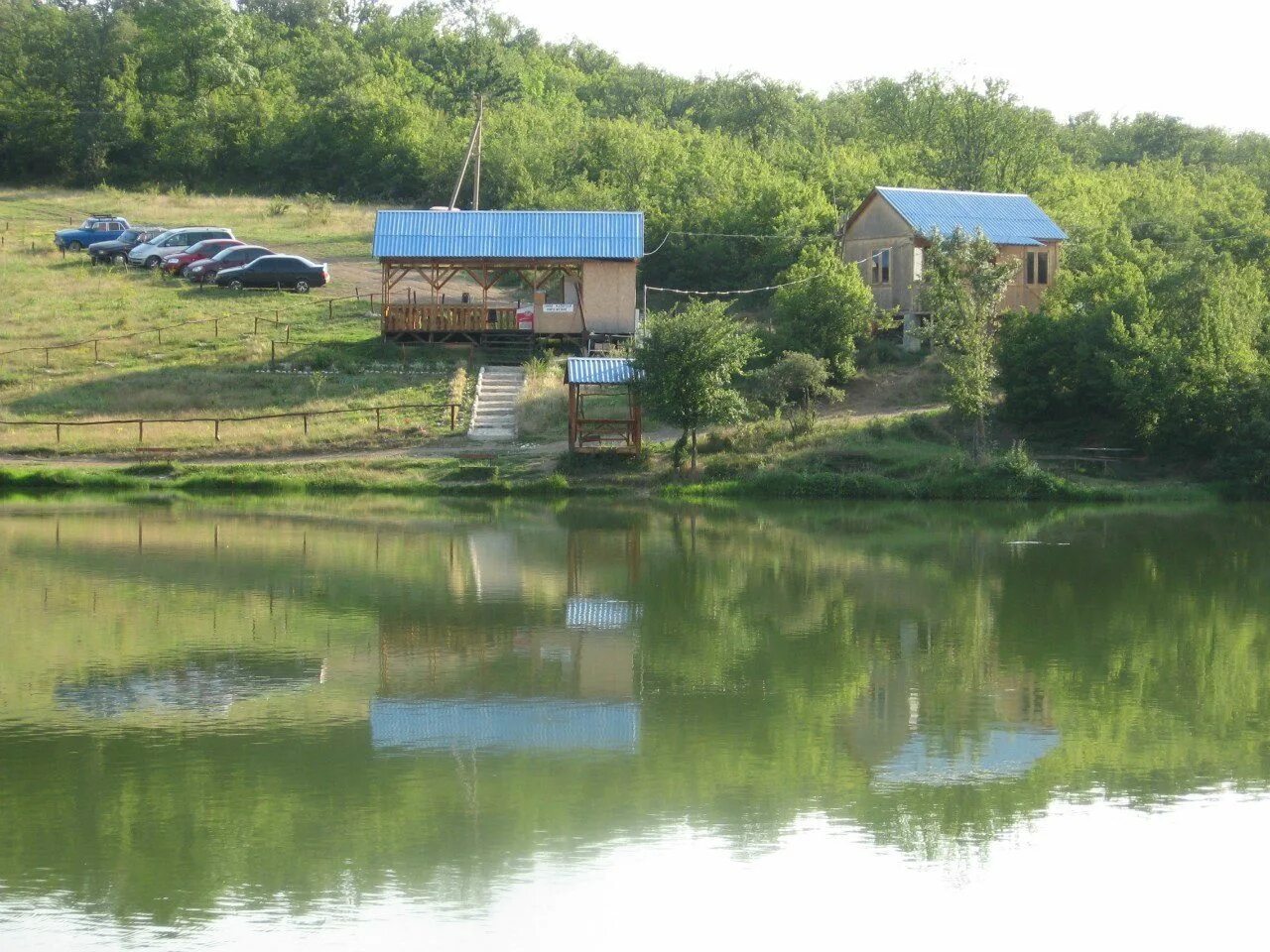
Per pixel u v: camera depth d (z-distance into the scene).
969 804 16.64
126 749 18.25
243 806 16.28
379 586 28.66
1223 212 69.81
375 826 15.74
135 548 32.56
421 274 53.22
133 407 46.84
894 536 35.72
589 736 18.92
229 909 13.77
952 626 25.64
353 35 140.62
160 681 21.42
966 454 44.50
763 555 32.75
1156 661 23.05
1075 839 15.68
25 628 24.72
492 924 13.50
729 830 15.80
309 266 61.94
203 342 53.16
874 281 56.91
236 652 23.30
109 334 53.66
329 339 53.84
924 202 55.78
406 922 13.54
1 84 101.12
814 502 41.94
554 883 14.44
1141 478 45.31
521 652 23.48
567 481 42.50
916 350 53.19
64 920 13.52
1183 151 121.31
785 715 19.98
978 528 37.38
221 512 38.41
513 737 18.91
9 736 18.73
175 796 16.58
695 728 19.34
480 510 39.38
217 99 101.38
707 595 28.12
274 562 31.09
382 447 45.28
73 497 40.50
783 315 50.62
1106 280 49.25
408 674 21.98
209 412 46.81
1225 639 24.64
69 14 111.56
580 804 16.45
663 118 118.88
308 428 45.66
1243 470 43.69
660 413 42.69
